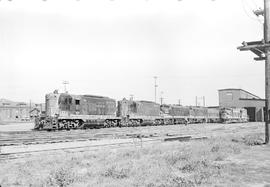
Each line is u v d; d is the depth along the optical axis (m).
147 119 48.66
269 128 19.50
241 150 16.75
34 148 17.55
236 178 9.77
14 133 27.08
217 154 14.92
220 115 70.25
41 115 33.41
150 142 22.34
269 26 18.89
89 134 26.77
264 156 14.59
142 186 8.98
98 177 10.23
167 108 55.56
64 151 16.70
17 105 95.56
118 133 28.95
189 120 61.28
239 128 42.09
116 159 14.01
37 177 10.56
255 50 20.05
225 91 93.44
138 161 13.20
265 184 9.05
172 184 9.02
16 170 11.70
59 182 9.49
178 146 18.92
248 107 88.62
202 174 10.24
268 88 19.44
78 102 35.62
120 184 9.21
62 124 33.16
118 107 44.72
